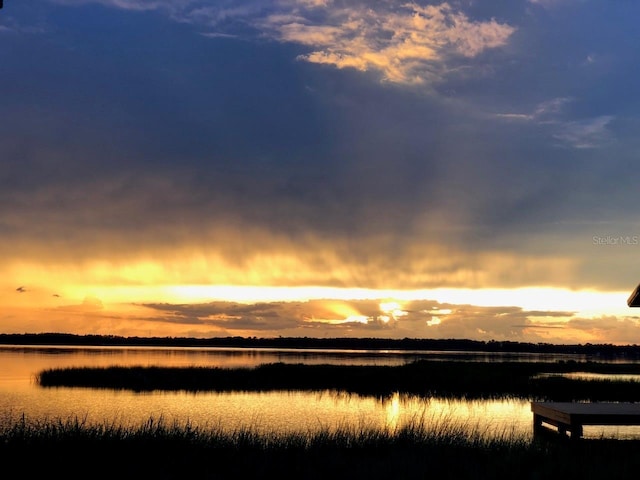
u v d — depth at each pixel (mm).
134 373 41312
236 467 10414
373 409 26609
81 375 40312
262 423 21562
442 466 10750
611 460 11297
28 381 39562
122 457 10906
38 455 10719
